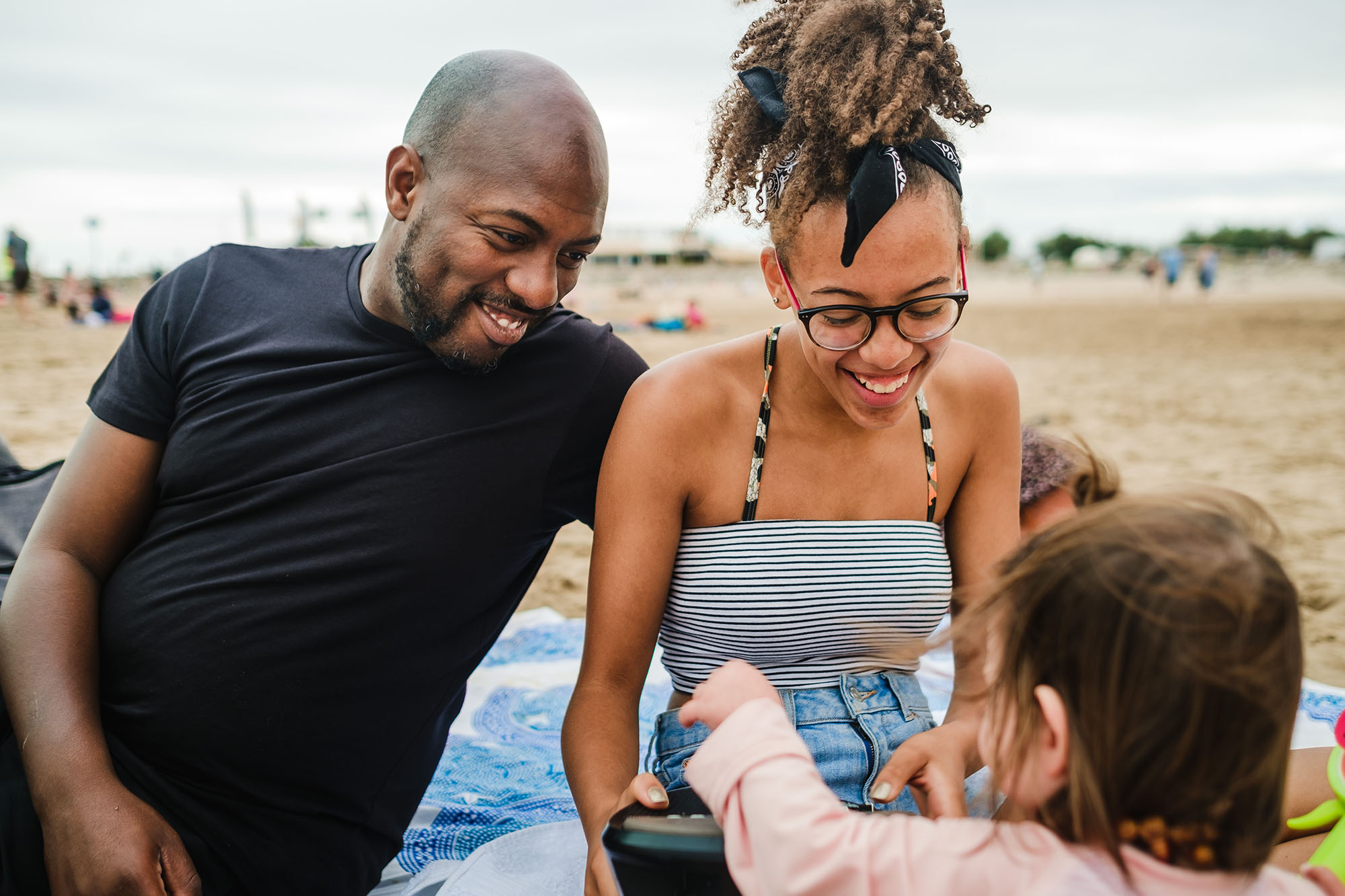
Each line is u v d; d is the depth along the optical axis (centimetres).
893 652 179
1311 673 346
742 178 177
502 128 167
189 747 168
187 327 188
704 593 179
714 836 126
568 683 311
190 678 169
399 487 174
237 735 169
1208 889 108
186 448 180
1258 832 110
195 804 167
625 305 3397
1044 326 2144
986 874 111
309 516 173
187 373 186
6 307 2312
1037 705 119
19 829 158
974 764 160
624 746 170
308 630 171
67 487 184
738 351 184
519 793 250
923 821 120
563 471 192
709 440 180
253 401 179
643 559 177
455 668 191
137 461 187
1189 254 7838
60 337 1599
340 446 176
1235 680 106
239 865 169
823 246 154
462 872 204
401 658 178
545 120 168
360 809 183
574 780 163
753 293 4759
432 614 179
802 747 127
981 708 146
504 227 167
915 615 180
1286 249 9350
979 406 194
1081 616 114
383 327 182
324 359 182
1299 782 159
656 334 1914
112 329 1794
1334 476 678
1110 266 7606
